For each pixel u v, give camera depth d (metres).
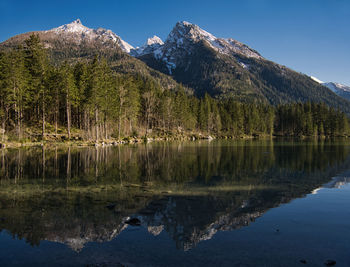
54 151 36.88
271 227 8.65
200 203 11.61
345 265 6.02
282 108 165.12
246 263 6.10
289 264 6.07
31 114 60.16
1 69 47.09
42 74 53.94
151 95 95.25
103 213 9.96
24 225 8.62
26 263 6.10
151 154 36.00
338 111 148.12
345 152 41.25
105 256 6.46
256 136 140.88
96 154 34.28
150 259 6.30
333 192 13.98
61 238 7.61
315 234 8.02
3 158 27.73
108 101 62.09
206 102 133.75
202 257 6.42
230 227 8.59
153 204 11.30
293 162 27.92
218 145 62.00
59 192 13.52
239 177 18.59
